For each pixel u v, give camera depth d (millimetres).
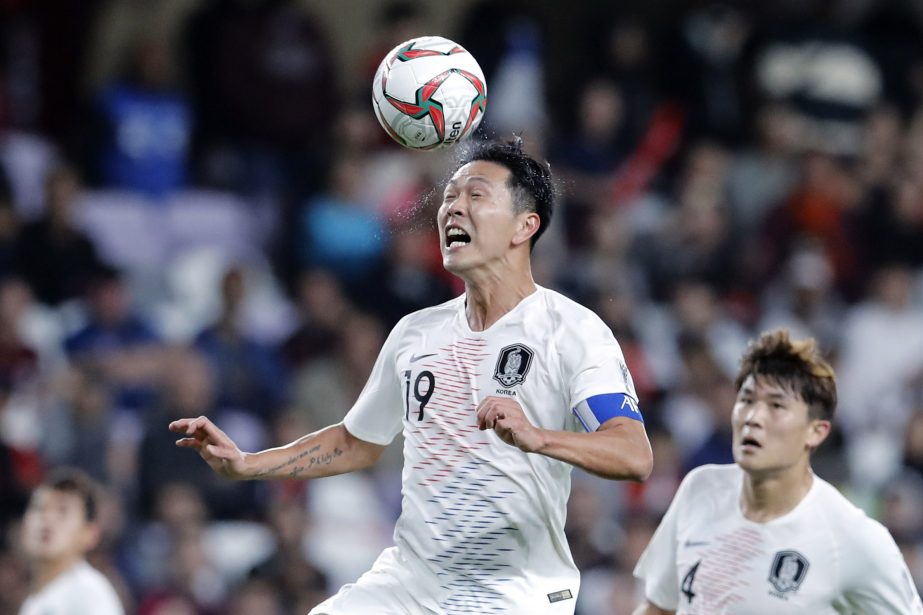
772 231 51844
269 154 47656
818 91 56375
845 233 52750
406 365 18219
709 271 49344
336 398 40875
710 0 58000
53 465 37406
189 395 38062
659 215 50250
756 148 54188
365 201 46250
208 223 45875
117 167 45656
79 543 25594
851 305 51812
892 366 49281
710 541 19938
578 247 48438
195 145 47062
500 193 17719
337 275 45000
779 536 19547
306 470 18781
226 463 17766
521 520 17453
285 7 48094
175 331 42750
